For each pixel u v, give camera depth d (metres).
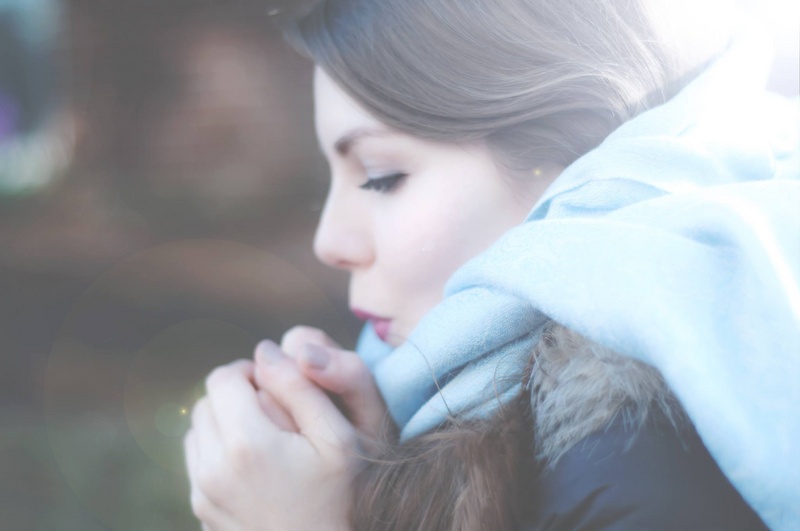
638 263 0.70
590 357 0.77
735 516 0.70
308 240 7.06
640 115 0.86
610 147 0.83
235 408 0.94
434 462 0.83
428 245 0.93
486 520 0.77
